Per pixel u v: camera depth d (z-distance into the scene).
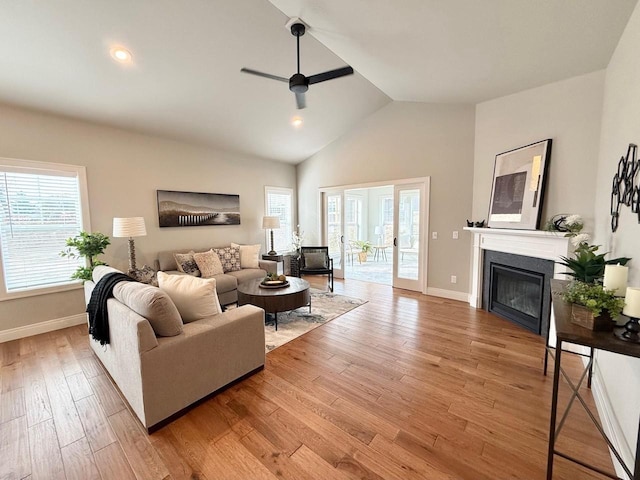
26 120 3.18
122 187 3.96
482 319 3.65
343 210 5.87
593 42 2.27
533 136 3.34
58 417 1.92
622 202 2.01
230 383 2.23
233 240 5.45
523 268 3.36
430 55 2.78
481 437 1.72
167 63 2.96
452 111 4.28
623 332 1.25
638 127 1.76
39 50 2.52
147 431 1.77
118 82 3.07
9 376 2.42
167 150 4.43
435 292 4.72
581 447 1.65
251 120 4.44
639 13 1.79
